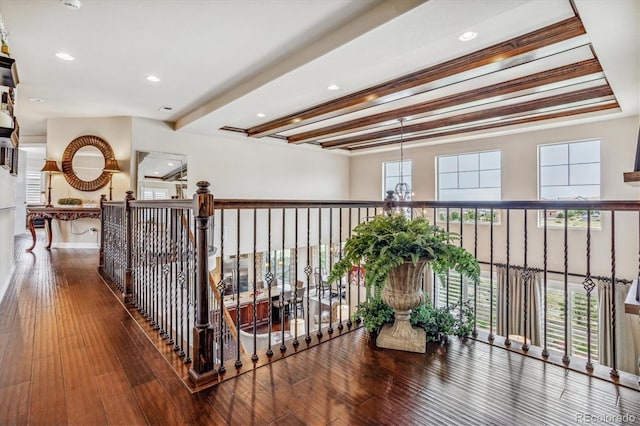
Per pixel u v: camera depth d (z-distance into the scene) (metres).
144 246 2.77
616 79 3.23
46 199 5.73
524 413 1.47
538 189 5.70
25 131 6.99
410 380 1.73
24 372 1.78
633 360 4.66
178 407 1.49
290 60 3.28
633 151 4.76
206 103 4.81
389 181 8.25
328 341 2.20
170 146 5.91
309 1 2.42
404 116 5.14
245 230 7.03
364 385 1.69
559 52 2.89
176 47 3.11
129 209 3.05
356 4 2.45
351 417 1.44
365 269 2.10
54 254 5.34
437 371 1.82
